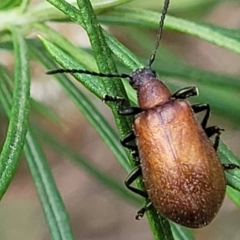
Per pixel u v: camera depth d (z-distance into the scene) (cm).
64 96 14
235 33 7
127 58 7
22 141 7
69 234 8
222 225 15
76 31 13
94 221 17
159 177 8
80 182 17
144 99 8
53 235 8
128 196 10
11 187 16
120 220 17
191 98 9
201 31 7
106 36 7
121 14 8
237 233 15
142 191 8
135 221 17
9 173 7
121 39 12
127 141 8
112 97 7
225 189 7
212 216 7
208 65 16
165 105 8
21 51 7
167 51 10
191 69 9
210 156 7
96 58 7
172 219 8
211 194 7
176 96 8
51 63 8
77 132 16
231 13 15
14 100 7
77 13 7
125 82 8
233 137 15
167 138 8
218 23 15
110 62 7
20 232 16
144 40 10
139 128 8
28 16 8
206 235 15
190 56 16
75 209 17
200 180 7
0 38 8
